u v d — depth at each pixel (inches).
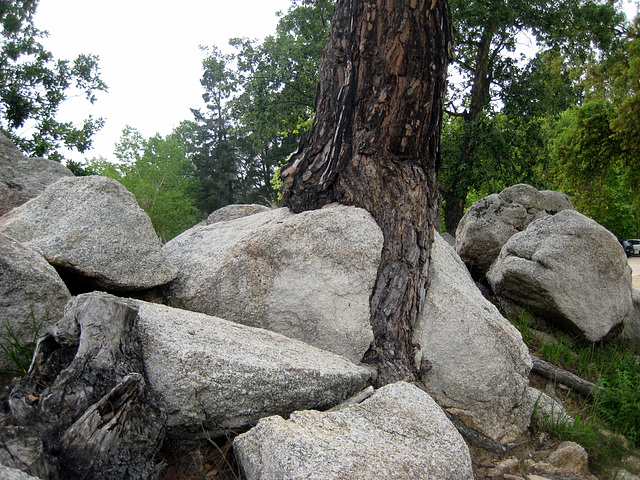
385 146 183.0
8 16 503.5
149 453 104.3
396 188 178.9
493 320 164.9
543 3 590.6
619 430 172.7
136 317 117.4
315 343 159.0
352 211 174.6
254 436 107.8
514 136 618.5
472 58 693.9
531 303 235.0
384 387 133.6
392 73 179.8
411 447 110.4
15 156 261.9
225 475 115.5
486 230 280.1
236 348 122.6
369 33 180.1
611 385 194.5
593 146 863.7
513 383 161.6
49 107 600.1
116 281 150.8
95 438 97.0
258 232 170.1
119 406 102.0
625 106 768.9
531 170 628.7
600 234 224.7
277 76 708.7
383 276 169.0
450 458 111.6
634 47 746.2
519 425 160.9
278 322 159.6
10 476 81.4
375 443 108.3
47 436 98.3
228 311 158.4
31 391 104.2
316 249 165.2
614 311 227.1
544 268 221.1
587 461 152.2
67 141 590.6
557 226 229.1
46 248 145.0
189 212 1398.9
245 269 160.1
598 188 896.3
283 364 121.6
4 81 574.6
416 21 177.6
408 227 175.3
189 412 109.8
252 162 1631.4
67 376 102.6
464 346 159.3
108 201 158.4
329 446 102.7
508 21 591.2
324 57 191.6
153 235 164.4
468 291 181.8
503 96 684.1
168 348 111.9
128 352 111.0
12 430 96.1
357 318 160.9
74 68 602.9
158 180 1347.2
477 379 157.0
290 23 753.0
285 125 766.5
